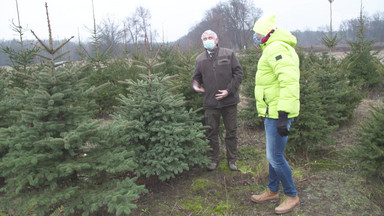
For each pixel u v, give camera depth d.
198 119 4.14
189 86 4.59
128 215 3.04
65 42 2.80
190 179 3.87
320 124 4.18
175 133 3.45
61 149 2.85
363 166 3.39
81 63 3.43
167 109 3.63
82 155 3.09
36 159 2.49
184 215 3.05
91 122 3.04
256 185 3.62
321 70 5.86
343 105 5.57
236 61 3.83
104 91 7.47
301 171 3.92
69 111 2.88
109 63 10.06
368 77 8.45
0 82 3.98
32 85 2.89
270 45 2.62
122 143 3.35
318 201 3.17
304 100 4.26
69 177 2.96
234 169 4.05
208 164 4.06
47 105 2.75
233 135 4.02
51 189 2.60
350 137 5.18
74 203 2.63
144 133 3.46
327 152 4.53
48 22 2.71
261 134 5.71
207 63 3.81
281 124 2.52
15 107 3.54
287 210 2.96
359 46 9.55
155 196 3.44
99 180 3.07
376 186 3.33
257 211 3.08
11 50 7.56
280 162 2.82
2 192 3.48
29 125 3.05
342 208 3.01
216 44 3.82
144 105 3.45
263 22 2.71
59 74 2.80
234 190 3.53
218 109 3.93
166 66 9.05
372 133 3.31
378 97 8.27
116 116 3.79
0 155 3.34
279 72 2.51
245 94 6.06
